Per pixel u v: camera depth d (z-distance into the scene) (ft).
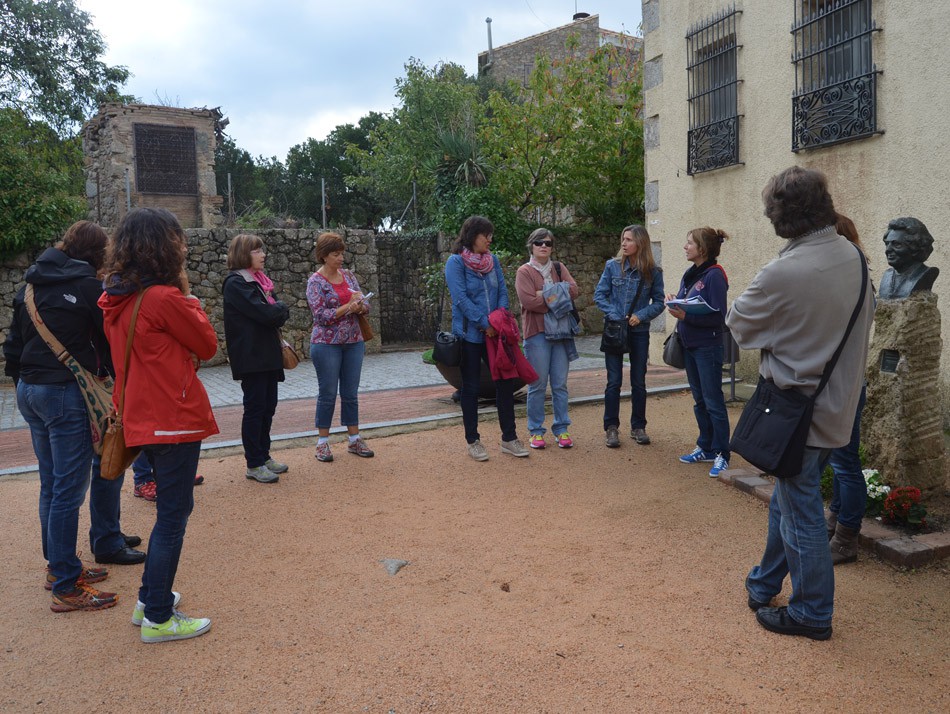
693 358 17.22
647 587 11.20
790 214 9.02
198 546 13.10
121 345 9.34
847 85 21.72
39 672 9.09
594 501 15.29
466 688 8.57
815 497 9.39
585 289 54.39
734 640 9.56
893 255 13.91
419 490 16.20
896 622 10.00
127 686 8.73
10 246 36.68
